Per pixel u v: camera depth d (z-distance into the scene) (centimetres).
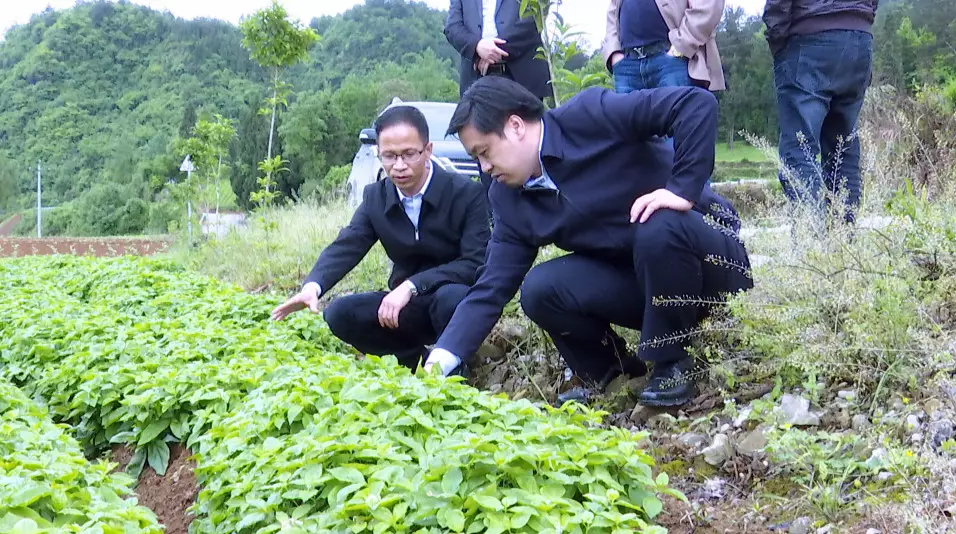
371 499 248
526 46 586
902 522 251
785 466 306
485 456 260
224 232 1166
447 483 254
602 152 362
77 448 354
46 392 464
